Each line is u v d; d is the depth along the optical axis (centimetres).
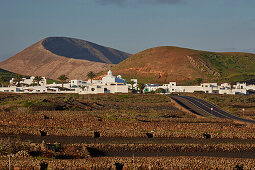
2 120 7481
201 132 7019
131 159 4847
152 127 7431
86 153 5203
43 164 4578
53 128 7056
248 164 4872
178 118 9212
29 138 6262
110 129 7212
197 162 4838
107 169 4566
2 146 5184
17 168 4409
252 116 10412
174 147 5822
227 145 5919
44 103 10781
